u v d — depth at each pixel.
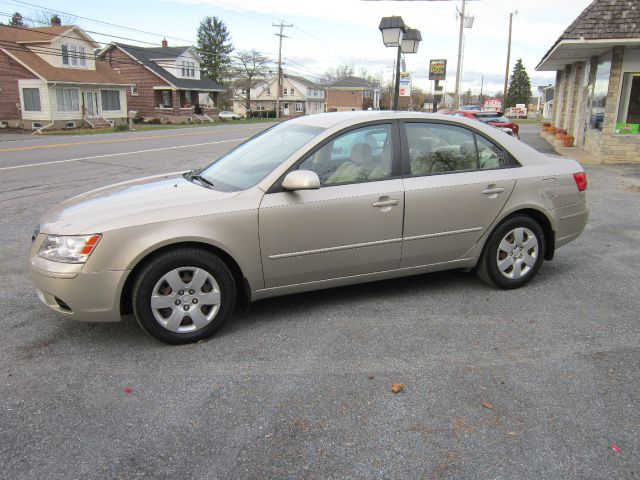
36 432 2.80
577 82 20.34
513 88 98.31
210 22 82.56
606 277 5.20
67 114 37.28
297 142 4.26
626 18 13.06
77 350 3.72
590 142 16.17
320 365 3.51
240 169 4.36
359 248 4.21
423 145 4.46
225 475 2.50
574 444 2.71
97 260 3.49
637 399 3.11
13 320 4.20
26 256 5.91
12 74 36.12
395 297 4.69
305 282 4.15
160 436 2.78
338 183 4.12
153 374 3.40
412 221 4.33
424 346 3.77
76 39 38.62
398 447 2.69
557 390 3.21
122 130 35.88
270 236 3.89
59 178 11.91
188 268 3.71
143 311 3.62
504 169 4.74
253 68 77.69
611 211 8.25
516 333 3.97
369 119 4.30
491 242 4.69
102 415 2.95
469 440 2.74
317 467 2.55
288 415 2.96
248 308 4.13
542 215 4.89
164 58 54.72
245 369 3.46
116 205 3.80
